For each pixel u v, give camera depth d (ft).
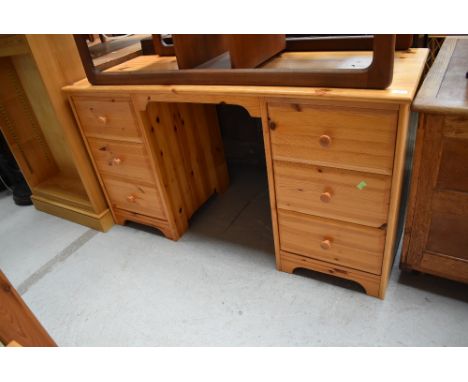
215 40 4.38
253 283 4.47
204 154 5.70
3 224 6.45
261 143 6.77
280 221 4.13
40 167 6.59
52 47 4.59
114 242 5.57
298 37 4.66
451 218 3.45
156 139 4.65
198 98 3.74
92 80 4.46
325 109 3.10
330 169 3.41
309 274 4.49
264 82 3.35
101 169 5.31
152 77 3.95
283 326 3.90
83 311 4.44
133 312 4.33
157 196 5.04
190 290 4.51
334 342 3.67
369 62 3.63
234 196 6.23
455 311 3.78
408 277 4.23
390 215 3.37
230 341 3.83
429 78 3.40
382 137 2.99
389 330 3.69
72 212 6.06
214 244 5.21
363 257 3.83
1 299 2.84
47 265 5.29
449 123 2.97
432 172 3.28
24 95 6.02
